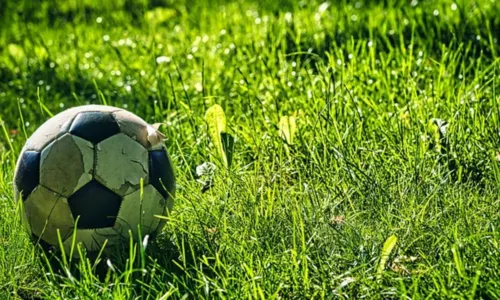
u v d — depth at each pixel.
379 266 3.79
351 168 4.82
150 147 4.20
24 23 10.82
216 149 4.96
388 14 8.41
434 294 3.54
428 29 7.74
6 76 8.60
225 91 7.11
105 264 4.15
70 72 8.30
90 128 4.07
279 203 4.50
